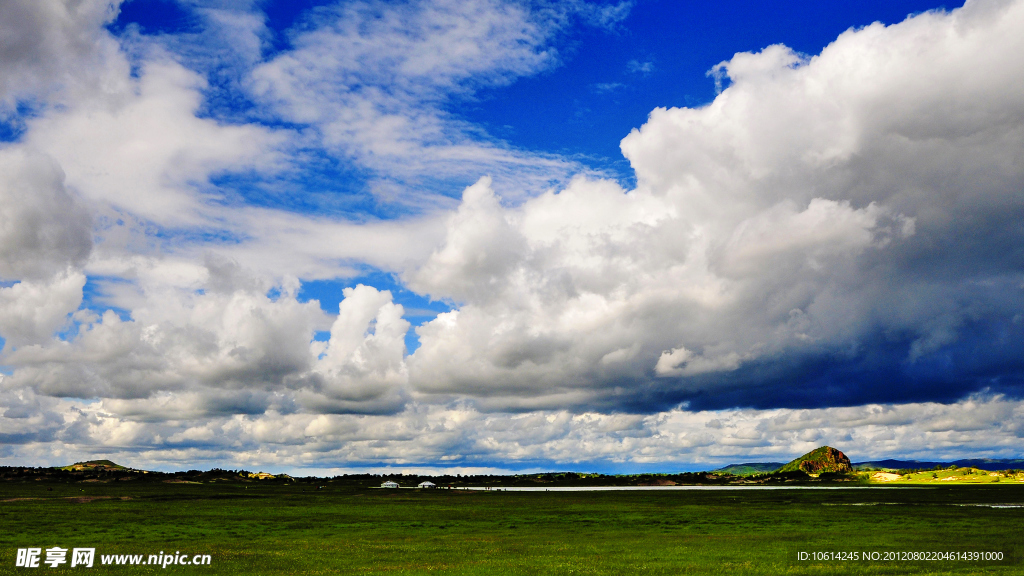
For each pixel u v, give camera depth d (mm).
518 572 48000
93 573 49281
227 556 57312
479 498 177625
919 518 95688
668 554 57750
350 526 87312
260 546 64500
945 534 73312
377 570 49406
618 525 89562
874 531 77250
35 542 67250
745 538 70562
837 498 167375
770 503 145375
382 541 69688
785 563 52156
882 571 47969
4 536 72438
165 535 74688
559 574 47125
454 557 56531
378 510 120438
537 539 71562
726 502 152375
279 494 197500
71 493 184875
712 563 52188
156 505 132125
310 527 85812
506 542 68562
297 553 59188
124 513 107500
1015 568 49250
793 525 86562
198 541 69062
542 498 179375
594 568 49750
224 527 84500
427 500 163875
